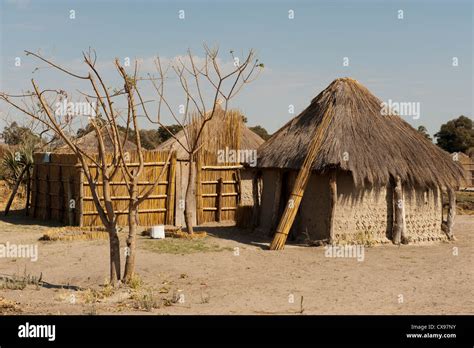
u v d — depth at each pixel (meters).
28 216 25.11
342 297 11.32
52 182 23.17
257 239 18.80
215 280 13.03
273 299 11.15
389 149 17.92
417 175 17.81
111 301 10.98
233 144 23.88
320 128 18.03
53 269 14.13
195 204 23.16
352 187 17.44
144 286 12.32
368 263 14.91
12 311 10.06
